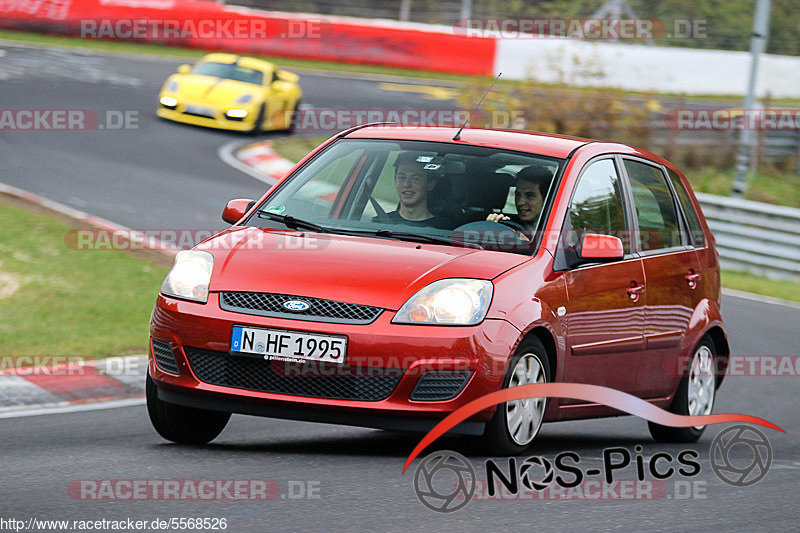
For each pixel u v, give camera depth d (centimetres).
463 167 2122
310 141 7819
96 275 4053
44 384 2797
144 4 10194
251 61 8062
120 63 9256
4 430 2256
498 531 1387
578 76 8519
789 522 1571
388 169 2147
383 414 1781
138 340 3372
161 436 2098
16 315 3550
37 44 9544
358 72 10562
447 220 2045
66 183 5681
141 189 5762
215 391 1834
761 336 4275
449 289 1822
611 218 2208
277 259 1900
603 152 2269
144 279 4088
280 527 1356
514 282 1883
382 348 1772
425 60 10869
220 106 7562
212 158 6869
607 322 2103
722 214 6431
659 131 8588
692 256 2488
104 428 2305
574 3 10750
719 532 1476
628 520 1499
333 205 2136
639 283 2216
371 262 1880
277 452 1956
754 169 9000
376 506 1493
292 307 1808
